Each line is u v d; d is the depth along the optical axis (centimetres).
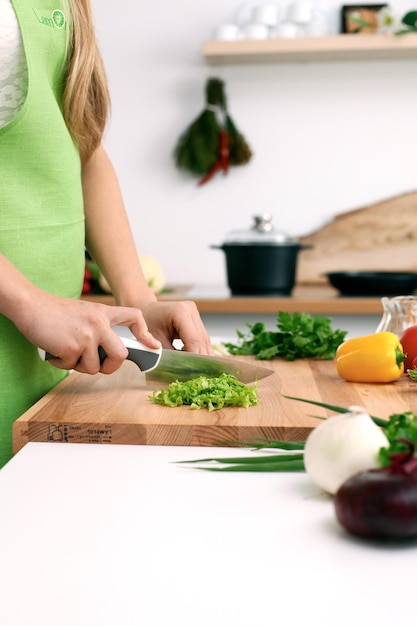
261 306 256
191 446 95
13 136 112
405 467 65
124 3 309
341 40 280
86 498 77
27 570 62
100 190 137
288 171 310
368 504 64
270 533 68
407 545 65
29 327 100
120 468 86
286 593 58
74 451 93
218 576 61
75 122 124
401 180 308
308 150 309
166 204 314
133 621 54
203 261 315
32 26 112
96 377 123
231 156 305
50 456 91
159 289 279
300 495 77
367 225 305
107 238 135
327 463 73
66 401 107
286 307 256
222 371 115
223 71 308
